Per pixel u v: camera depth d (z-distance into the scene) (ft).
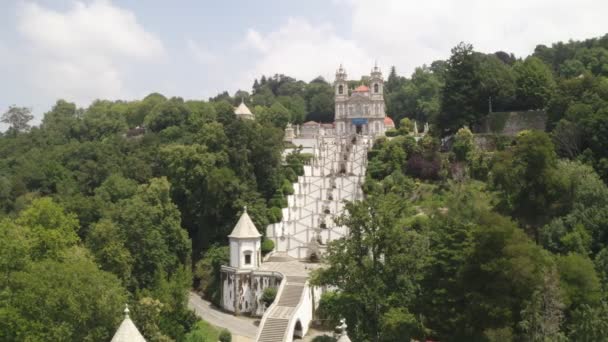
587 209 319.47
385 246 246.06
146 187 416.05
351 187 495.00
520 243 242.37
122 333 191.31
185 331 300.81
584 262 262.47
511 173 344.90
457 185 428.56
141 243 335.26
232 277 362.33
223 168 424.05
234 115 488.02
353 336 240.12
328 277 250.37
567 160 358.84
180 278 310.65
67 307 231.50
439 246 259.19
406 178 474.08
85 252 301.43
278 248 411.54
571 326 229.04
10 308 227.40
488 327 235.40
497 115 508.94
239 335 316.19
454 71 534.37
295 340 306.96
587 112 407.23
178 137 610.24
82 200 409.08
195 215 437.17
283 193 466.70
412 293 246.06
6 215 472.03
